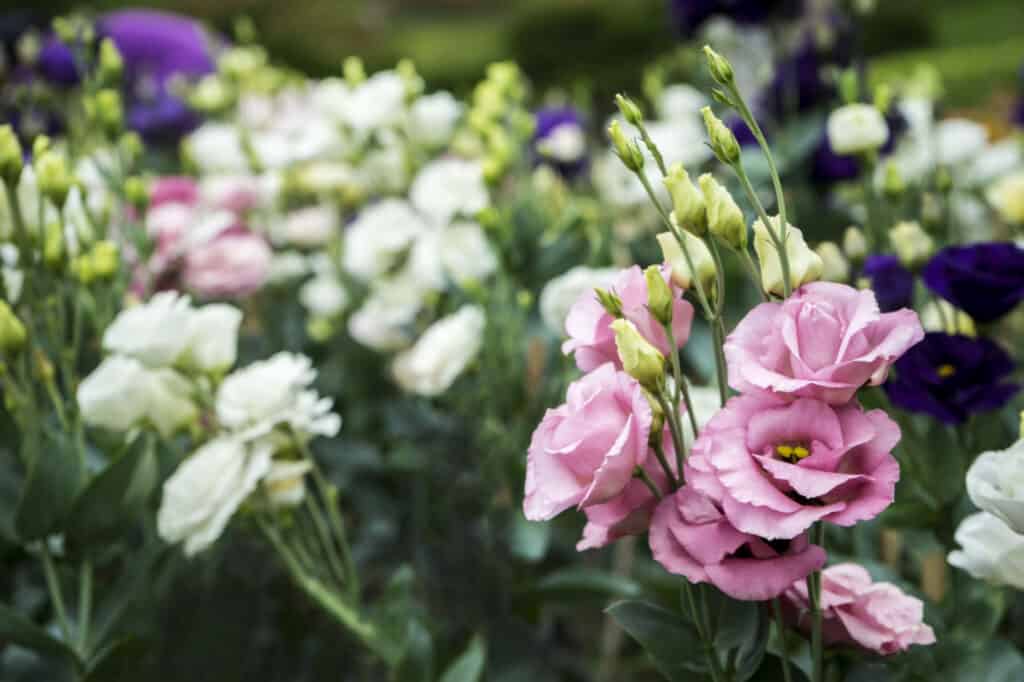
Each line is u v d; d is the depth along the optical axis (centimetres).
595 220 157
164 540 119
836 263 110
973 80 455
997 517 94
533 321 141
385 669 128
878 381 89
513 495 128
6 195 114
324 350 179
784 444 89
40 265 118
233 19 555
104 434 120
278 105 224
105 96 130
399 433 154
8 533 117
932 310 115
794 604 95
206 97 191
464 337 133
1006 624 124
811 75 156
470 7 898
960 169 177
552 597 131
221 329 116
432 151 176
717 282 93
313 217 177
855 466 89
